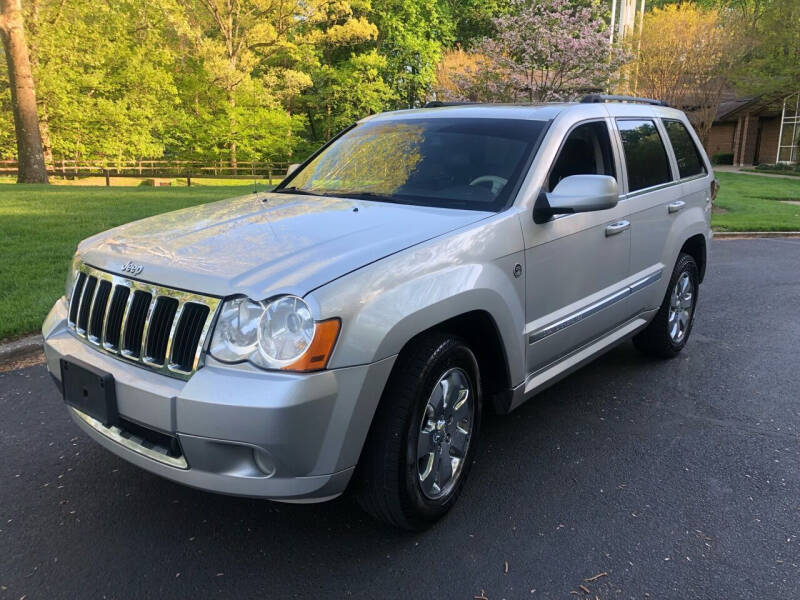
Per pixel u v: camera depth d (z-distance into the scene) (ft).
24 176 71.41
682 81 78.33
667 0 148.97
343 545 9.25
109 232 10.96
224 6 109.81
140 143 100.99
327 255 8.59
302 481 7.93
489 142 12.22
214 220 10.69
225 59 104.94
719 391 15.34
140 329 8.63
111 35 95.14
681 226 16.11
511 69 54.44
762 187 79.10
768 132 127.34
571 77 54.29
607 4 92.02
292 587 8.33
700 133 81.71
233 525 9.69
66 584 8.30
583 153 12.84
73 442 12.14
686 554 9.15
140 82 99.40
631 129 14.70
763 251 36.40
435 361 8.99
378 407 8.64
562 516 10.07
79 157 101.91
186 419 7.73
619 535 9.58
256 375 7.66
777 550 9.28
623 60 56.44
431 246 9.23
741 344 19.03
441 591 8.30
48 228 32.09
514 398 10.94
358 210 10.84
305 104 131.34
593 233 12.41
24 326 17.22
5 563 8.68
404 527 9.30
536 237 10.89
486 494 10.67
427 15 134.51
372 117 15.26
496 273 9.99
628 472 11.48
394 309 8.34
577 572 8.72
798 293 25.77
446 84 72.33
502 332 10.16
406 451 8.74
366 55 123.13
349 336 7.92
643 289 14.55
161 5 92.94
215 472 7.85
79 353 9.27
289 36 118.21
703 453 12.24
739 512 10.25
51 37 85.20
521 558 9.00
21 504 10.11
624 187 13.79
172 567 8.68
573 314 12.04
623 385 15.66
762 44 101.60
